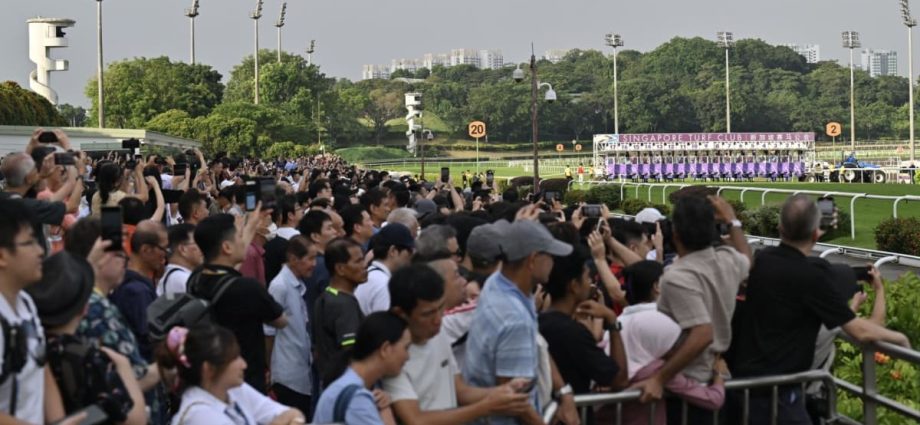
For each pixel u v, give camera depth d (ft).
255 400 19.97
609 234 29.40
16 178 29.68
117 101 306.96
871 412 25.18
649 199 132.98
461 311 23.38
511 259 20.53
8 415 15.30
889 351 23.49
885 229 83.71
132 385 17.67
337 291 26.40
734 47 538.06
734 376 24.45
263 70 412.98
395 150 431.02
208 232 25.80
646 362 22.97
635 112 447.01
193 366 18.47
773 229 97.76
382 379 19.63
